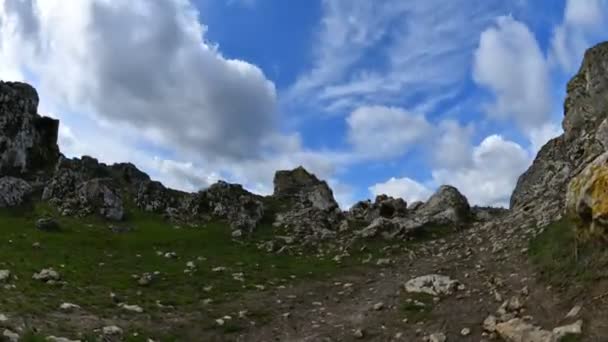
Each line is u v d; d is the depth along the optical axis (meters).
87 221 62.12
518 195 70.75
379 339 24.72
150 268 42.47
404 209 75.06
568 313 21.52
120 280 36.59
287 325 27.92
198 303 31.89
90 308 27.75
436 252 49.53
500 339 21.86
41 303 26.77
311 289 36.91
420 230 60.84
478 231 56.66
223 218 69.88
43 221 54.91
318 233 62.62
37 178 75.25
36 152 80.69
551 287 25.39
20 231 52.50
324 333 26.20
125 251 50.16
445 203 71.19
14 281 30.95
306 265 47.03
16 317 22.89
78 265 40.09
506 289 28.30
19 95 79.44
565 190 51.81
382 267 45.09
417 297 30.66
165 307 30.06
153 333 24.91
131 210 70.25
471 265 38.34
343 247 55.44
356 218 73.62
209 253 51.31
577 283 23.88
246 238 59.72
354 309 30.39
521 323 21.69
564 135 67.94
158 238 56.78
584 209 25.31
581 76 68.25
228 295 34.38
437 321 25.77
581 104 64.62
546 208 49.19
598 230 24.28
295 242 58.53
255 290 36.19
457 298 29.08
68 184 70.25
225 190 74.19
